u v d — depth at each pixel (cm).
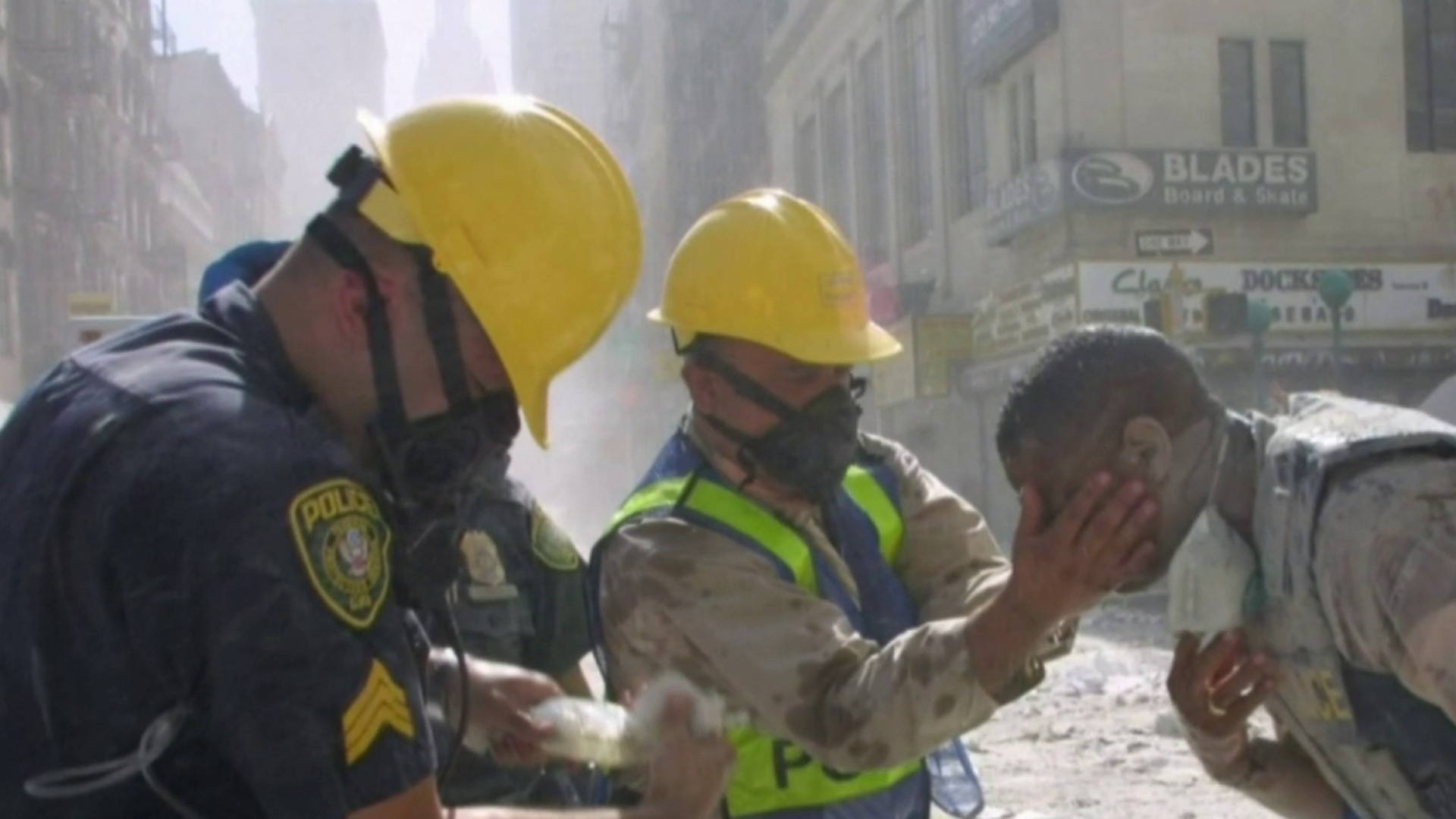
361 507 168
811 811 267
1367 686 197
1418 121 2327
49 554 166
